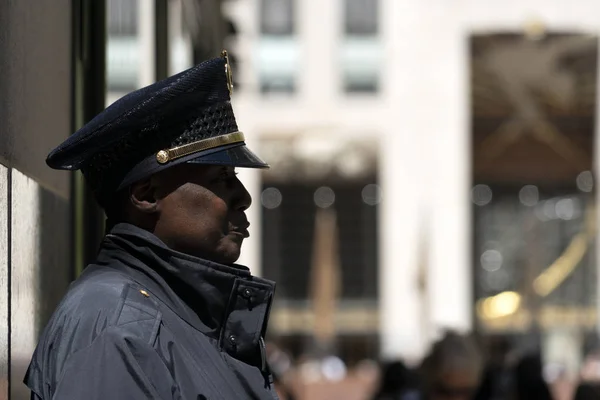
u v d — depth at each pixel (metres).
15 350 4.92
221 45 19.05
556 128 67.75
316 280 61.75
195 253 4.42
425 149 65.88
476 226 68.44
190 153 4.32
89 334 4.00
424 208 65.44
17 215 5.00
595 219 67.12
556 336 64.19
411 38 66.19
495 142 68.00
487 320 63.62
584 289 66.56
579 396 13.54
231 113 4.44
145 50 10.13
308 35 65.94
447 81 65.81
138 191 4.38
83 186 7.46
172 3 11.67
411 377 14.80
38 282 5.55
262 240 67.19
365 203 67.06
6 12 4.86
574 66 66.25
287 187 67.38
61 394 3.85
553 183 68.31
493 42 66.44
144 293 4.21
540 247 67.12
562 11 64.94
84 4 7.28
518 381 18.62
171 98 4.25
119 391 3.84
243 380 4.33
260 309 4.41
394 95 66.12
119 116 4.25
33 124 5.54
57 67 6.33
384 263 65.44
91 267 4.43
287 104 66.06
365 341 65.88
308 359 59.25
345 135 66.12
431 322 62.28
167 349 4.07
